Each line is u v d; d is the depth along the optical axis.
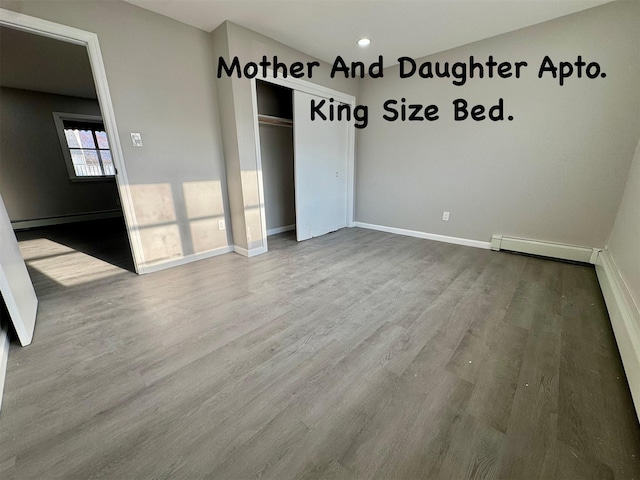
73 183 5.25
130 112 2.35
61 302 2.12
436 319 1.86
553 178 2.80
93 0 2.04
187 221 2.88
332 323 1.83
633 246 1.79
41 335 1.70
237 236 3.21
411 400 1.23
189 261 2.96
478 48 2.97
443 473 0.93
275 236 4.09
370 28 2.65
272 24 2.56
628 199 2.21
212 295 2.22
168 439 1.05
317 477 0.92
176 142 2.66
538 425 1.10
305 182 3.70
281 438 1.06
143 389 1.29
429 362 1.46
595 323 1.79
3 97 4.41
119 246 3.60
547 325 1.77
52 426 1.11
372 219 4.42
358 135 4.26
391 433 1.08
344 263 2.93
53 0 1.89
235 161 2.89
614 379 1.33
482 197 3.29
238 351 1.56
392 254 3.21
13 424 1.11
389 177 4.06
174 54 2.52
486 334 1.69
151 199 2.59
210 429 1.09
